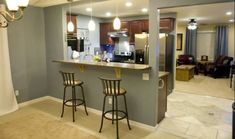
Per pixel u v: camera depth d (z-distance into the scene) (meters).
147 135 3.22
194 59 9.54
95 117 3.94
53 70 4.90
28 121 3.74
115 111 3.51
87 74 4.15
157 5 3.07
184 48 9.87
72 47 5.46
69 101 4.20
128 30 6.30
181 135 3.22
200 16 6.22
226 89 6.30
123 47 6.80
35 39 4.76
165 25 5.54
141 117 3.51
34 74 4.82
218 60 8.69
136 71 3.43
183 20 7.38
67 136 3.17
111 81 3.19
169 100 5.12
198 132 3.33
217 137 3.16
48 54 4.96
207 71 8.73
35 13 4.69
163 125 3.60
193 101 5.05
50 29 4.79
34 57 4.78
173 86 5.92
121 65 3.49
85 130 3.38
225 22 8.41
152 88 3.31
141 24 6.00
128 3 4.20
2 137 3.12
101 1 3.86
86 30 6.40
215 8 4.75
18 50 4.44
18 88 4.52
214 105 4.73
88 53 6.48
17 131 3.33
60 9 4.48
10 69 4.24
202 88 6.43
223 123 3.70
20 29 4.43
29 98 4.77
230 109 4.45
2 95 4.10
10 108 4.24
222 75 8.23
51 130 3.38
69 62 4.07
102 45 7.00
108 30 6.73
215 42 9.24
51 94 5.08
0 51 4.04
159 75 3.47
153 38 3.19
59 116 3.98
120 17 6.54
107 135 3.21
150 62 3.26
